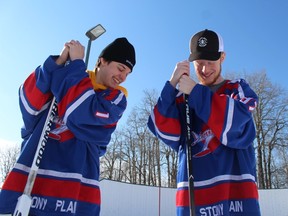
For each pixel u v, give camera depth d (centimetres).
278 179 3375
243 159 231
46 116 240
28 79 242
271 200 1923
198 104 234
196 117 256
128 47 280
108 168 3884
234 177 229
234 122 226
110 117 246
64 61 246
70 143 236
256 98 249
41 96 235
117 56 273
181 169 251
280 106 3325
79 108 228
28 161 224
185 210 234
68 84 230
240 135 231
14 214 192
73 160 229
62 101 231
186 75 249
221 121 226
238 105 232
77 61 239
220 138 227
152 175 3747
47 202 211
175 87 257
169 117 254
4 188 213
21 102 239
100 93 260
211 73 265
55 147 233
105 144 254
